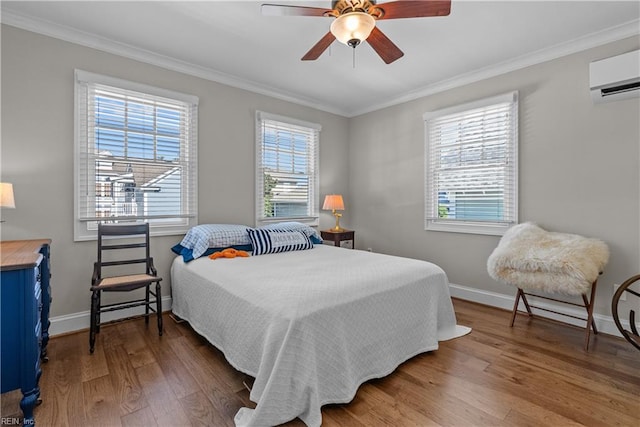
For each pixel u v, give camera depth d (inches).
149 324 106.5
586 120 103.4
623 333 73.9
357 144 181.0
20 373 56.3
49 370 76.4
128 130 111.6
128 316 111.4
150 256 116.3
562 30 98.7
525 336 97.4
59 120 98.0
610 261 99.4
